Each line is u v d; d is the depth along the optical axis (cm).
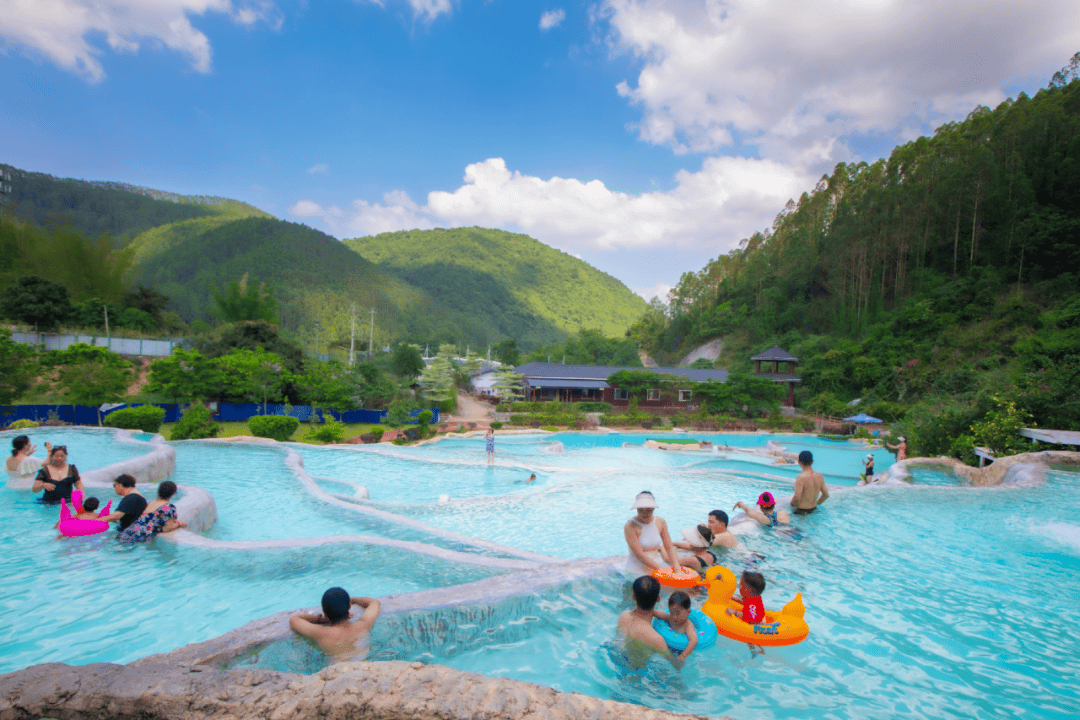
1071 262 5706
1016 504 1147
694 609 530
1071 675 467
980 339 5209
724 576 569
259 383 3703
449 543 826
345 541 727
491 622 510
